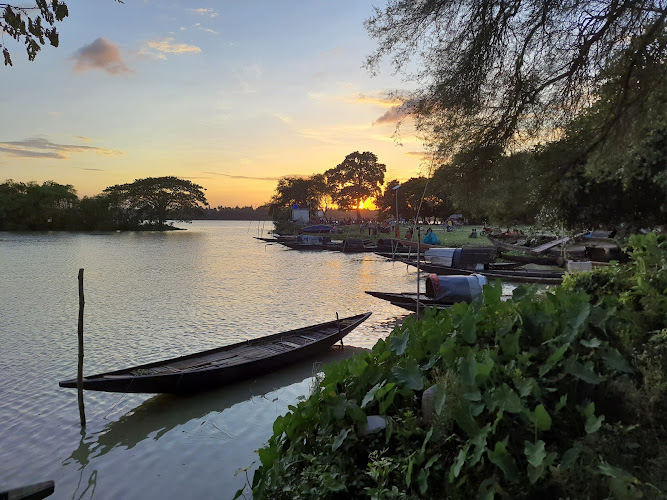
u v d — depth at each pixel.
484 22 7.92
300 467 4.44
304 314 20.22
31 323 18.58
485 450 3.59
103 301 23.41
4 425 9.45
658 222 19.05
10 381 11.89
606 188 18.25
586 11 7.73
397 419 4.42
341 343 14.43
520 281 24.30
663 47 7.48
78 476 7.63
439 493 3.76
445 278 17.91
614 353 4.25
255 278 32.28
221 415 9.89
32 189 103.50
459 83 8.38
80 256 48.81
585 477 3.40
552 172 10.42
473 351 4.43
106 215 110.44
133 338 16.22
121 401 10.63
